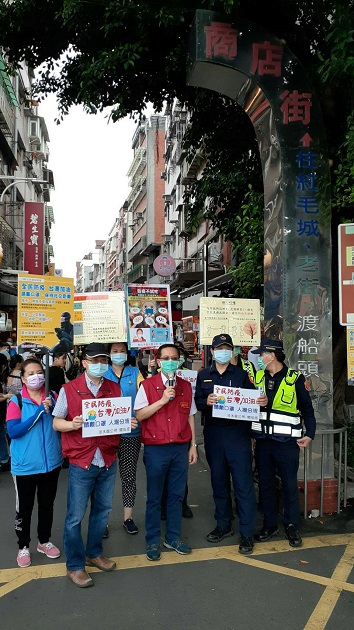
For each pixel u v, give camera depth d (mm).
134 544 4375
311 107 5441
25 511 3965
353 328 4723
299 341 5254
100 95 8008
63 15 6402
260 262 7383
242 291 7691
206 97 8391
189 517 5051
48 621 3166
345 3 5047
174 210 35562
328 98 6293
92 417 3646
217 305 5391
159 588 3578
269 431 4324
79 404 3678
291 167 5371
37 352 4426
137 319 5230
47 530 4152
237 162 9312
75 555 3668
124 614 3244
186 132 9500
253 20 6668
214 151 9391
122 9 6238
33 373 4004
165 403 3969
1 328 17594
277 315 5430
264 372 4488
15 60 8219
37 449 3965
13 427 3883
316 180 5395
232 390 4184
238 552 4188
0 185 21922
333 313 6648
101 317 5070
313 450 5094
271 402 4348
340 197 5523
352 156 5086
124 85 7949
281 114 5398
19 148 28172
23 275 4422
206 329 5324
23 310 4418
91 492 3830
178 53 7035
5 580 3707
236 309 5434
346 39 4898
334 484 5105
